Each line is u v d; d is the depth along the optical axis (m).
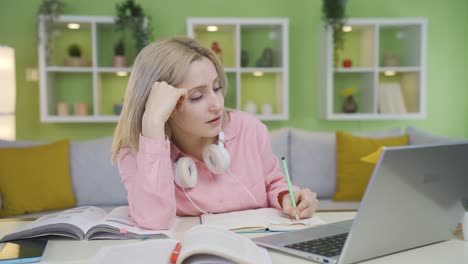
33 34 4.24
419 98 4.16
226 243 0.86
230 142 1.60
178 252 0.84
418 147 0.85
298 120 4.50
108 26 4.19
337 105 4.46
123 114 1.37
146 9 4.34
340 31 4.07
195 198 1.48
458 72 4.57
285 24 4.10
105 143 3.14
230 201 1.52
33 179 2.91
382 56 4.43
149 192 1.23
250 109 4.23
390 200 0.84
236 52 4.14
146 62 1.34
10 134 3.48
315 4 4.45
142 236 1.12
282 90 4.17
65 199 2.96
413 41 4.26
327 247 0.93
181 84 1.32
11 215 2.83
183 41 1.41
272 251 0.96
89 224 1.16
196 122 1.35
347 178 3.18
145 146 1.26
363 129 4.52
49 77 4.06
